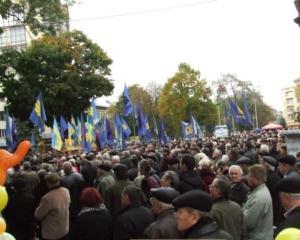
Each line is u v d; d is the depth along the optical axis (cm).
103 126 2830
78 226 742
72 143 3014
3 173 449
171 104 7506
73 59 4678
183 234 430
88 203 746
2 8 1869
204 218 412
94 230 734
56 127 2455
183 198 414
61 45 4697
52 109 4469
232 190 785
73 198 1086
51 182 875
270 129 5550
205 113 7525
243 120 3944
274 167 854
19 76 4547
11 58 4109
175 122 7488
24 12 1912
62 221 863
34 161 1856
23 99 4388
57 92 4428
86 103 4669
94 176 1202
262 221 649
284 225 451
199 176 907
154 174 1041
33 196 1012
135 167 1236
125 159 1248
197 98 7425
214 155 1455
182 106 7438
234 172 784
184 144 2425
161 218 526
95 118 2808
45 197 862
